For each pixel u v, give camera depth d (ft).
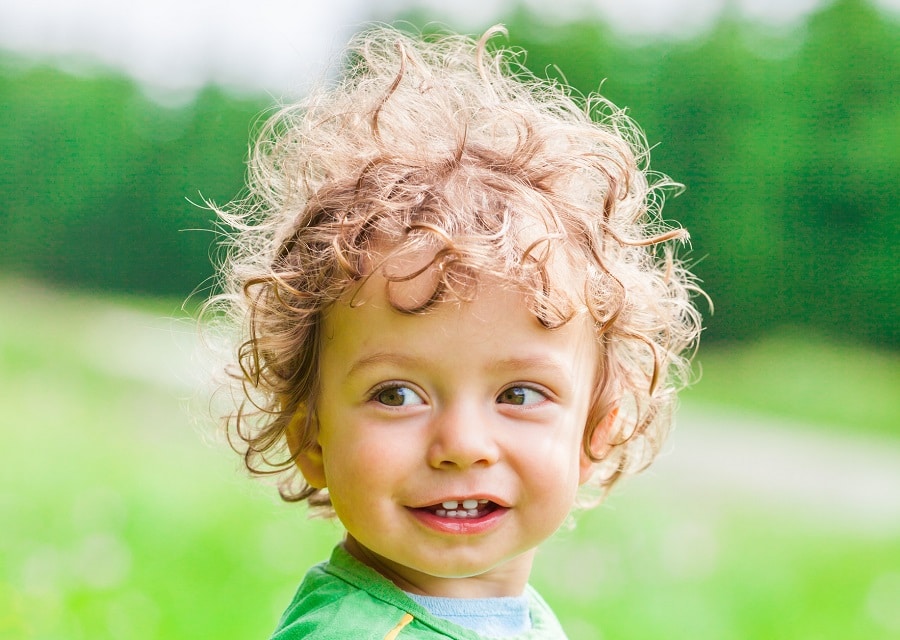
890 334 56.49
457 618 7.06
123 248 70.18
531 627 7.48
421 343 6.72
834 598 18.26
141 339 50.62
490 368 6.77
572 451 7.16
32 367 39.68
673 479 28.58
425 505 6.75
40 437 27.48
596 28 57.62
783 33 58.13
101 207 70.79
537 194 7.55
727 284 56.65
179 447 27.32
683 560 19.30
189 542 17.95
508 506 6.85
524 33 57.72
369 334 6.82
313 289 7.36
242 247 9.12
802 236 56.59
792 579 19.10
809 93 56.65
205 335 9.42
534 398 6.95
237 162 67.72
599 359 7.95
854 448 37.09
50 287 70.38
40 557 16.87
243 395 8.71
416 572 7.14
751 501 26.43
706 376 50.47
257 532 18.80
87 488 21.90
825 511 26.11
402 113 8.39
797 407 45.14
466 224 7.13
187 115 68.90
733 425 39.65
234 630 14.76
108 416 31.50
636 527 21.47
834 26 57.41
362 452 6.78
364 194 7.50
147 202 69.46
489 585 7.28
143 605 15.26
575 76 57.47
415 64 8.97
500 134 8.34
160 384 38.45
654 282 9.20
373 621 6.71
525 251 6.88
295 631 6.76
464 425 6.69
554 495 6.92
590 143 8.52
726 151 56.39
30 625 14.46
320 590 7.06
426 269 6.72
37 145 71.77
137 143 69.51
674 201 56.44
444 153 7.86
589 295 7.37
